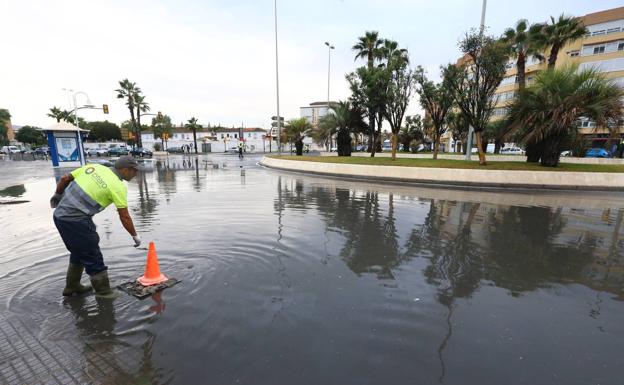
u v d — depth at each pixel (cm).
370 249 497
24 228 596
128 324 280
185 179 1555
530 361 240
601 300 340
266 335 267
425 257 465
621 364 238
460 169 1417
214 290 346
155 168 2283
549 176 1329
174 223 647
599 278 399
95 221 657
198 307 309
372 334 271
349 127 2752
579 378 223
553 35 2220
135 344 253
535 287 370
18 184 1262
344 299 332
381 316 300
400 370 228
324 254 470
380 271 409
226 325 280
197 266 412
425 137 4781
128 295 332
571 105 1362
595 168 1458
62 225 304
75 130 2253
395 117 1966
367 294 344
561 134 1455
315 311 307
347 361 237
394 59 1883
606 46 3812
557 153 1491
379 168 1608
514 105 1559
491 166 1495
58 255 449
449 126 3506
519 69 2384
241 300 325
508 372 228
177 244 503
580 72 1438
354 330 277
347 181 1513
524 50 2341
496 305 326
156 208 811
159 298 326
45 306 309
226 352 245
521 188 1312
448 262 445
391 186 1341
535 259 462
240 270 402
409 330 278
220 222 660
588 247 522
